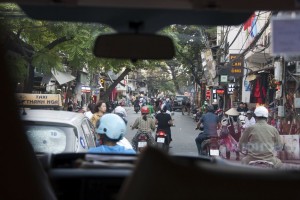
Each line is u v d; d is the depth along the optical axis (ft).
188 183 5.85
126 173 9.93
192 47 102.99
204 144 44.29
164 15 10.57
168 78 273.75
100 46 10.89
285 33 9.08
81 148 22.98
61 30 43.14
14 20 38.78
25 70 43.62
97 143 28.58
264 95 62.03
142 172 6.23
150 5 9.75
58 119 23.27
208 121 44.39
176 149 58.95
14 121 6.69
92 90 118.52
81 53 44.27
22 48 42.32
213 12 10.24
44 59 44.47
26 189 6.97
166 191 5.95
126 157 12.05
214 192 5.82
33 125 22.50
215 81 105.81
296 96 43.73
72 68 58.03
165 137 50.85
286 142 35.04
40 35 45.16
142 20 10.91
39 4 10.00
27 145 7.19
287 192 5.82
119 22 11.10
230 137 43.29
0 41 6.61
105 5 9.87
